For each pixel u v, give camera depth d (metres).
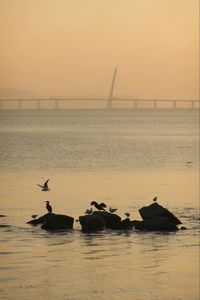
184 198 60.84
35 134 194.50
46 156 112.62
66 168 91.25
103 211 45.97
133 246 39.22
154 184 71.88
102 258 36.19
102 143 151.62
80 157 111.19
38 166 93.94
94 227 43.50
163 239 41.12
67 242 40.12
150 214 45.25
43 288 30.70
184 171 88.88
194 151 129.12
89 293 30.12
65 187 67.81
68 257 36.38
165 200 59.34
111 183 72.19
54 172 85.38
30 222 45.78
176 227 44.12
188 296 29.98
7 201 57.09
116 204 56.22
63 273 33.19
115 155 116.62
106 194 62.56
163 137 182.62
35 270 33.53
